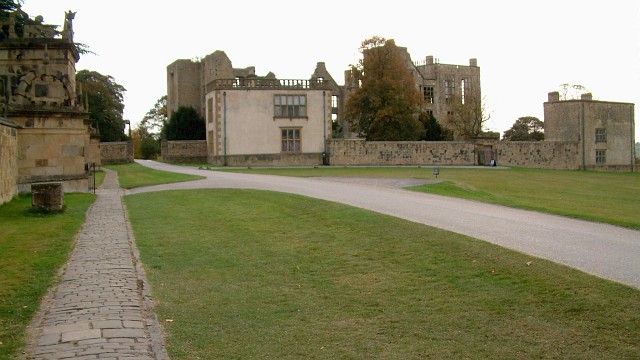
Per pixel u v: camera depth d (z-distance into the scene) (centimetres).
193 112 7488
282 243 1408
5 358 674
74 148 2588
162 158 6788
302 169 4866
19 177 2456
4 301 887
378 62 6638
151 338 757
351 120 6869
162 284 1041
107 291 951
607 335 754
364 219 1619
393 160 5969
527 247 1238
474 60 9944
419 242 1298
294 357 729
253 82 5653
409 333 805
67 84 2598
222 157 5594
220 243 1417
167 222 1738
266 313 894
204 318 863
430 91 9475
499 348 745
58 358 675
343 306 927
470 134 8025
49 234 1464
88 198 2344
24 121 2470
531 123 11738
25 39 2856
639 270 1020
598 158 7131
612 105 7212
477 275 1033
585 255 1156
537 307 863
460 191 2789
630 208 2636
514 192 3372
